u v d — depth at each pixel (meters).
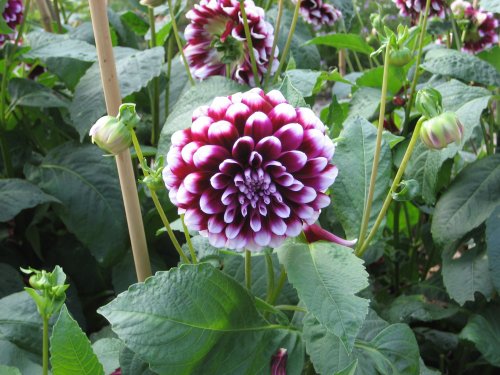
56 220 0.70
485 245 0.54
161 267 0.62
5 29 0.61
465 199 0.54
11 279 0.57
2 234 0.65
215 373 0.35
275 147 0.31
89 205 0.59
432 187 0.53
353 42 0.69
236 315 0.36
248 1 0.54
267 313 0.42
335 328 0.31
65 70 0.67
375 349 0.38
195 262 0.40
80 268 0.66
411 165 0.55
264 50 0.55
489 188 0.53
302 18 0.76
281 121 0.32
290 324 0.39
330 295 0.32
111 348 0.41
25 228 0.68
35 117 0.75
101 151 0.62
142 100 0.74
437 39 0.80
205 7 0.54
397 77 0.60
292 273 0.34
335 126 0.50
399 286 0.67
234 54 0.55
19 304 0.44
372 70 0.64
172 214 0.61
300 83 0.57
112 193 0.60
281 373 0.37
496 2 0.54
